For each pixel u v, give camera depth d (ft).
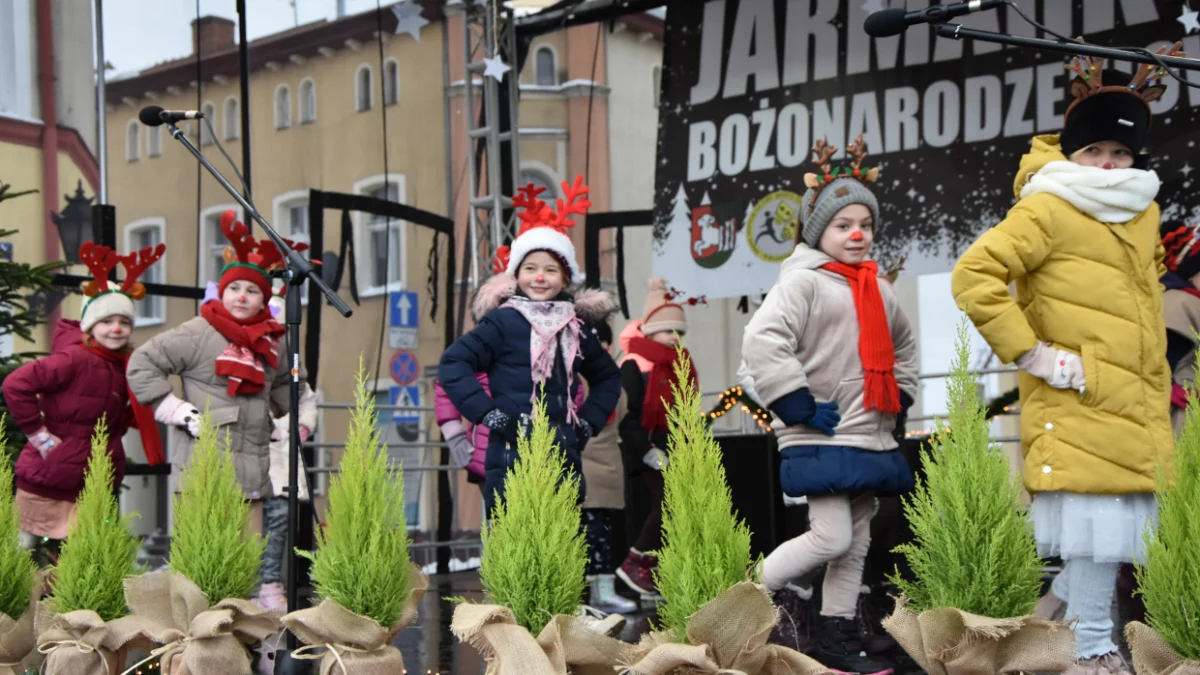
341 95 47.60
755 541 21.26
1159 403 12.06
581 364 15.65
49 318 25.88
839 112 24.03
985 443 8.66
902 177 23.49
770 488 21.17
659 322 19.72
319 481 38.19
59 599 11.34
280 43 48.11
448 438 17.61
